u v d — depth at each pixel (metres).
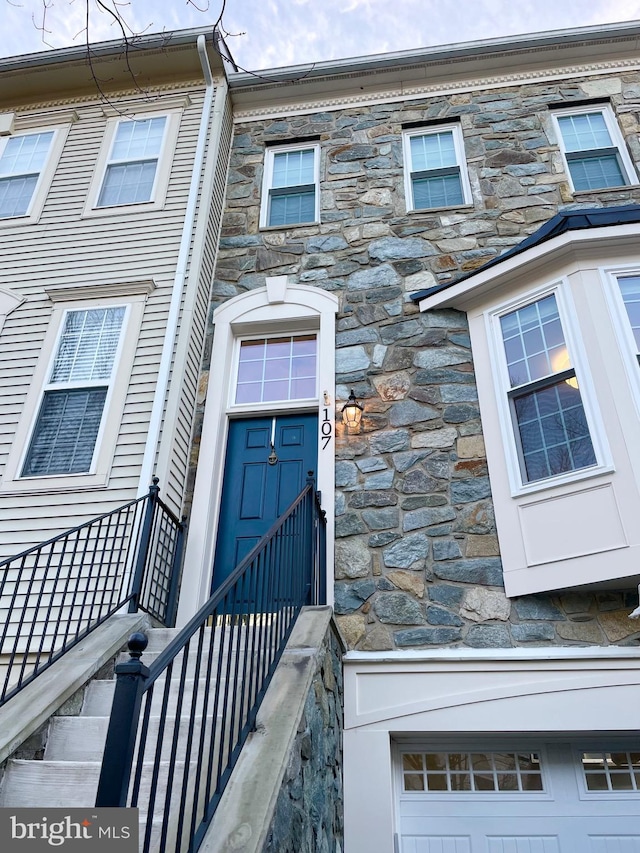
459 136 6.81
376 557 4.43
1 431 5.22
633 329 4.55
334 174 6.71
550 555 4.05
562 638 3.90
